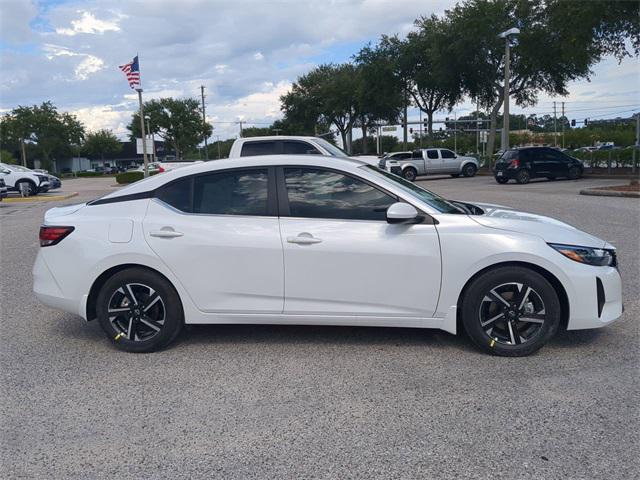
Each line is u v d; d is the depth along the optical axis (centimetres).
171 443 330
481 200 1636
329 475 294
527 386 391
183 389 401
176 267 457
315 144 1072
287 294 453
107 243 462
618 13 2067
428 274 440
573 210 1330
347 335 505
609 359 435
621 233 989
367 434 333
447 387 393
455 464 301
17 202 2395
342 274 446
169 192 475
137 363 452
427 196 489
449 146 8556
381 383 403
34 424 355
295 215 457
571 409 357
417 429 338
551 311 432
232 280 455
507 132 3012
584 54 2270
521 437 325
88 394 397
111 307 469
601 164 2770
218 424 350
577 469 293
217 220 460
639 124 2606
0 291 711
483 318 444
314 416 357
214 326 538
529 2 3103
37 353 480
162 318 468
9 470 306
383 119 4728
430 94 4266
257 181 468
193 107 7500
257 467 303
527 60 3192
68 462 313
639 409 354
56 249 472
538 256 427
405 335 502
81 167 9562
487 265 434
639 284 648
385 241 441
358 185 459
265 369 434
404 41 4159
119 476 298
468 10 3375
